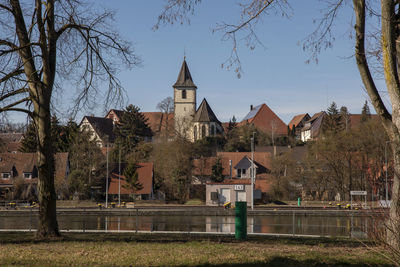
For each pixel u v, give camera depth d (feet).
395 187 32.48
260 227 103.81
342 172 215.92
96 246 48.39
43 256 41.01
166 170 242.99
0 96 54.19
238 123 463.83
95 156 234.38
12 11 54.13
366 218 30.86
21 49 54.95
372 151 189.26
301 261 38.32
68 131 70.69
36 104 55.57
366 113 322.96
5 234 64.85
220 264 36.73
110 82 64.18
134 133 328.49
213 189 195.11
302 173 234.79
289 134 380.58
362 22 41.14
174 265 36.40
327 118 341.62
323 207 182.39
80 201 214.48
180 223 119.96
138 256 40.88
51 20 56.90
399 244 26.71
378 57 41.70
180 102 425.69
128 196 229.45
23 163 236.84
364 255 40.34
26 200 207.72
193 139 404.57
